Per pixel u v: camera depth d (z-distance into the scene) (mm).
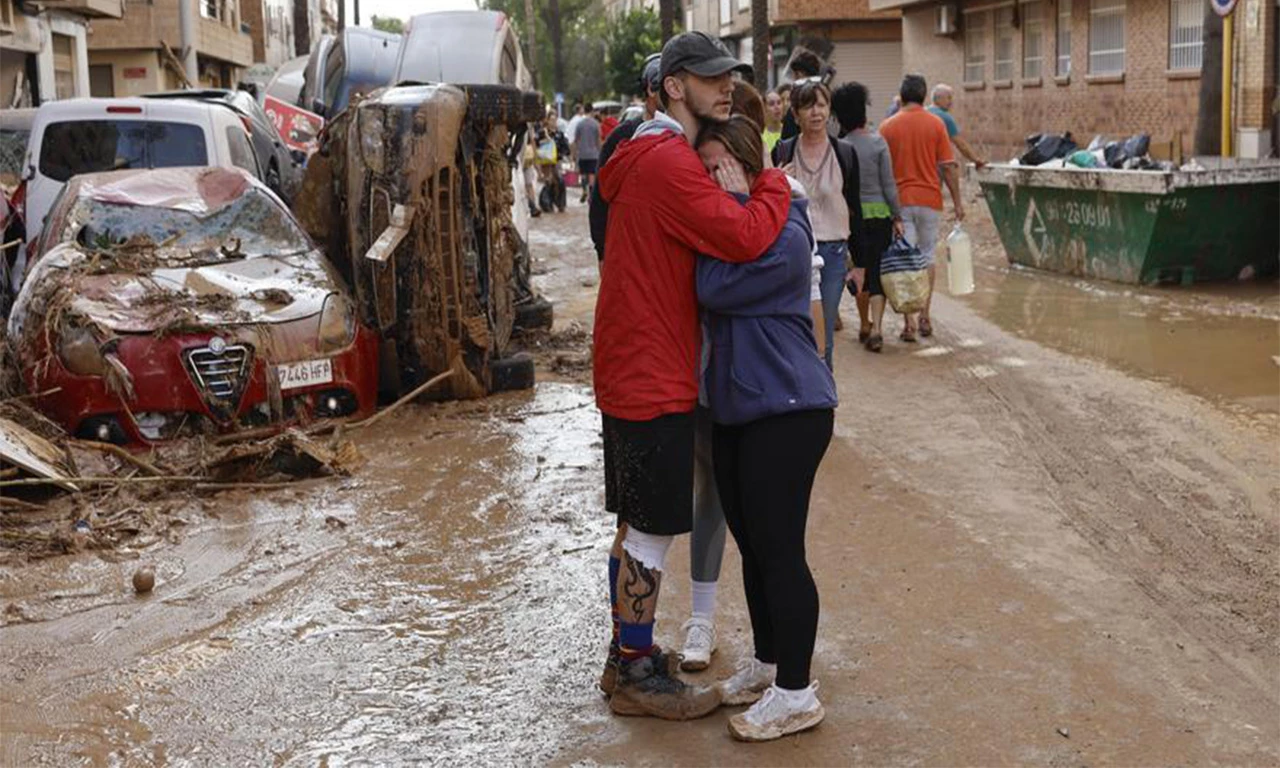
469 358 9766
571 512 7113
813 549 6492
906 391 9852
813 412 4488
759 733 4578
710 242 4379
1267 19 20844
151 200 9922
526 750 4570
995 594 5902
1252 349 11125
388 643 5484
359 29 20703
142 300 8625
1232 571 6250
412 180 9367
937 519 6930
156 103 12625
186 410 8367
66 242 9406
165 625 5703
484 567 6344
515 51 21328
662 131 4484
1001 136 31609
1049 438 8523
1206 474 7758
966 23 33500
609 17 77125
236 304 8742
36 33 28922
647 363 4484
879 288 11109
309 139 18719
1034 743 4551
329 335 8922
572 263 18906
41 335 8422
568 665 5250
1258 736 4602
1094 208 14906
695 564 5168
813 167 8625
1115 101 26531
